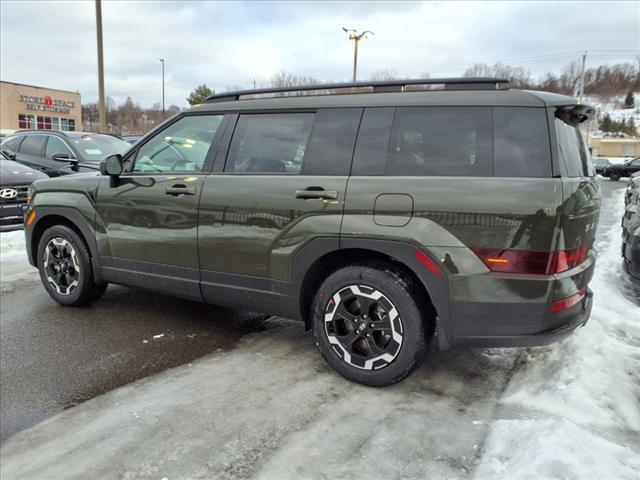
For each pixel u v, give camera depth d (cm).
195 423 253
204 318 415
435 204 262
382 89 302
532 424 237
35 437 246
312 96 319
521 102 262
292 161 313
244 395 282
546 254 246
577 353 316
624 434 239
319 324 303
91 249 407
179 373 312
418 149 277
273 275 312
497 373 307
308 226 294
